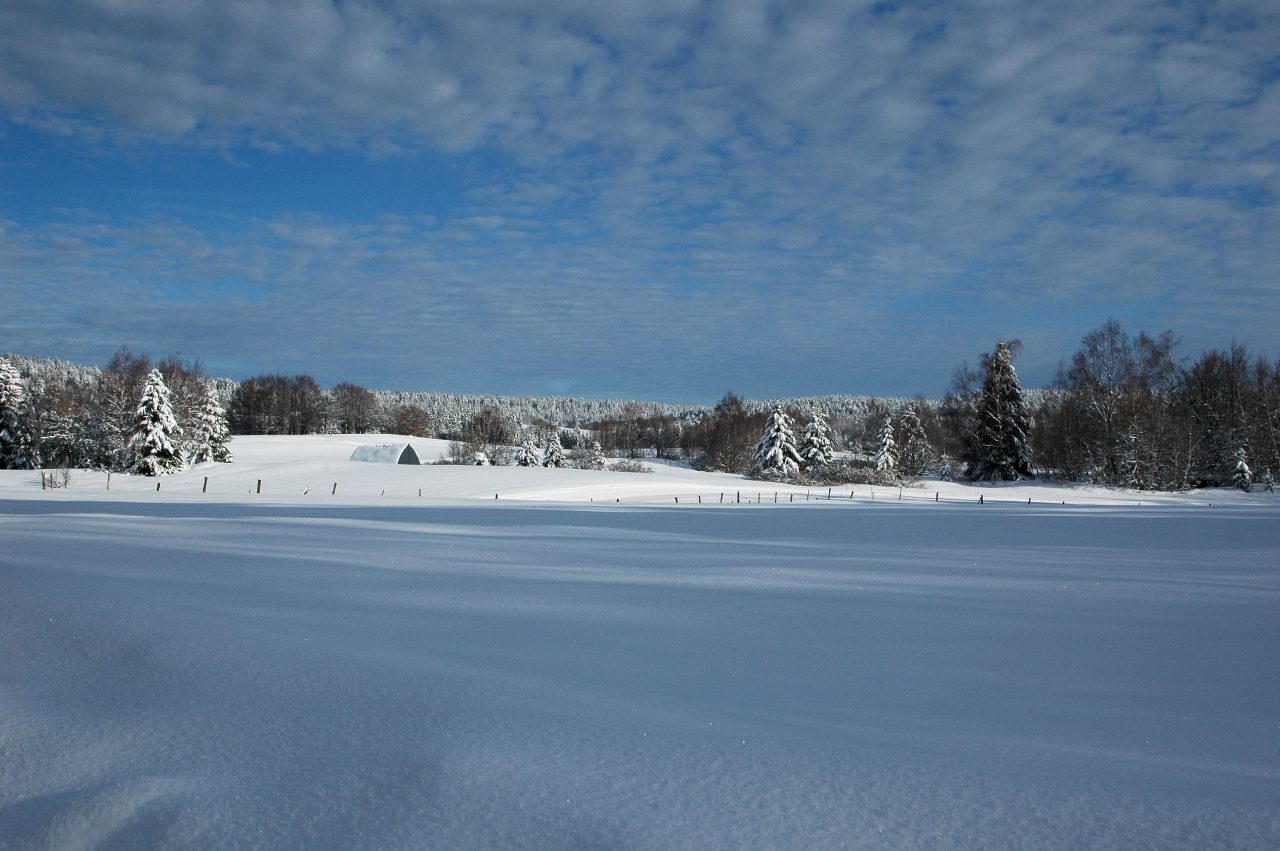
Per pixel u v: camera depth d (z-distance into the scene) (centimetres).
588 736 398
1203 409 6212
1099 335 6275
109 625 593
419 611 713
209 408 6938
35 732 399
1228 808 332
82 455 6769
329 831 305
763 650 603
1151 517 2872
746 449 8144
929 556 1300
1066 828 312
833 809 325
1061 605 834
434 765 360
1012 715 455
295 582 852
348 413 13338
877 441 7431
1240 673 557
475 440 8562
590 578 955
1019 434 6412
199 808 322
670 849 291
